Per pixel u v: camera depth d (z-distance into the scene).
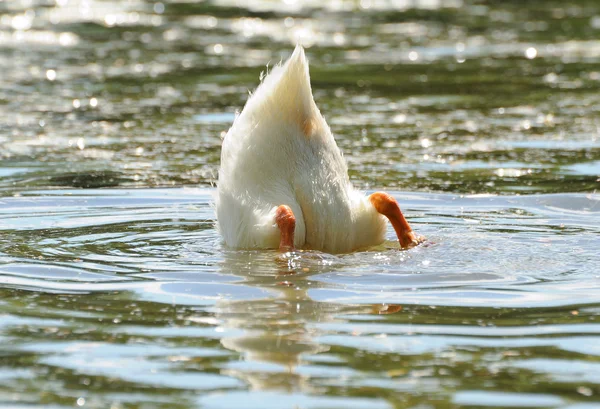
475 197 14.47
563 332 8.41
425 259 10.87
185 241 11.68
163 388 7.15
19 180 15.45
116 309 8.98
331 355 7.80
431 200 14.31
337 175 11.51
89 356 7.79
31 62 27.50
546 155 17.67
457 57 29.34
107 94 23.45
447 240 11.80
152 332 8.35
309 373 7.43
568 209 13.68
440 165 16.89
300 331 8.37
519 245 11.53
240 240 11.20
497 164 16.95
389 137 19.28
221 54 29.12
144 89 24.11
